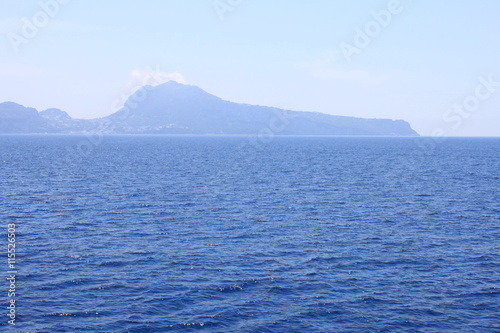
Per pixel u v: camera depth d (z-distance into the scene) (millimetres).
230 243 40906
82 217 50719
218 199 63031
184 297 28969
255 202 60938
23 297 28766
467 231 45719
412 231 45625
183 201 61219
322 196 66312
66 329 24938
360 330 25203
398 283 31672
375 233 44719
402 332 25062
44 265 34625
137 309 27312
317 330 25141
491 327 25641
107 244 40312
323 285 31188
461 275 33281
